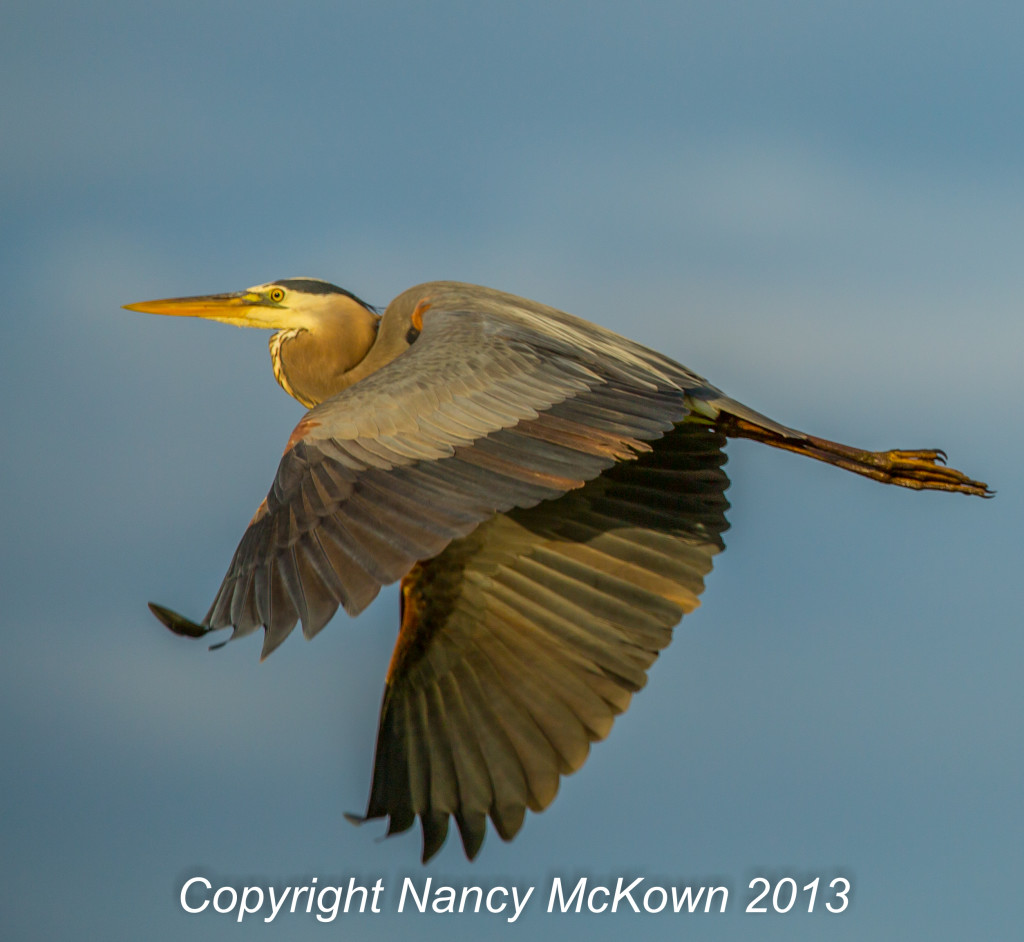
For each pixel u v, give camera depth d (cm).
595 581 1016
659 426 925
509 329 991
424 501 808
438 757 953
